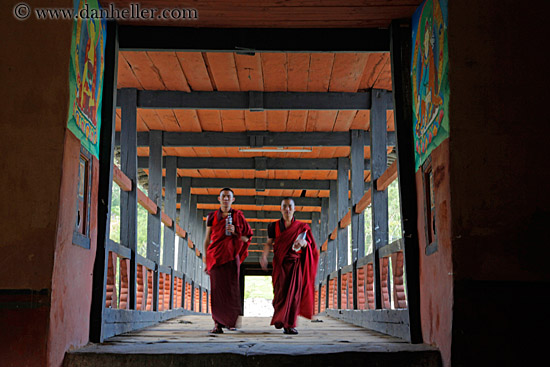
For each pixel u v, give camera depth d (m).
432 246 4.05
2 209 3.61
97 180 4.50
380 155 7.41
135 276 6.10
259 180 12.84
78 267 4.02
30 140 3.70
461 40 3.78
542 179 3.63
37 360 3.43
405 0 4.60
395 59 4.92
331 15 4.90
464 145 3.68
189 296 12.51
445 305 3.67
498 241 3.57
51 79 3.78
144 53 6.65
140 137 9.58
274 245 5.62
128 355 3.68
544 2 3.82
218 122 9.13
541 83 3.74
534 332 3.46
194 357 3.65
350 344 4.16
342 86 7.61
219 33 5.14
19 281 3.52
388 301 6.02
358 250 8.62
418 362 3.72
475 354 3.45
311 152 10.78
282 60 6.85
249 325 7.05
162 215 8.97
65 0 3.86
